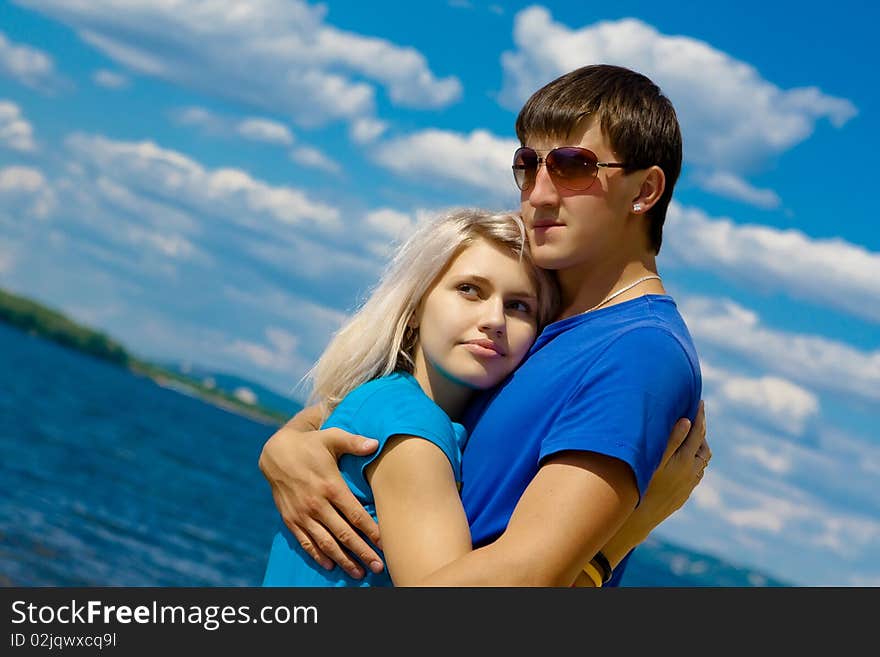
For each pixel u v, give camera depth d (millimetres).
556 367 2553
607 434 2293
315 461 2668
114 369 183000
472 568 2193
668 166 2736
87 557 33469
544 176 2684
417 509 2457
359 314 2949
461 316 2721
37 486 46406
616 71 2785
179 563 38281
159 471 68438
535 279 2779
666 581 134500
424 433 2527
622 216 2703
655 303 2617
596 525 2258
